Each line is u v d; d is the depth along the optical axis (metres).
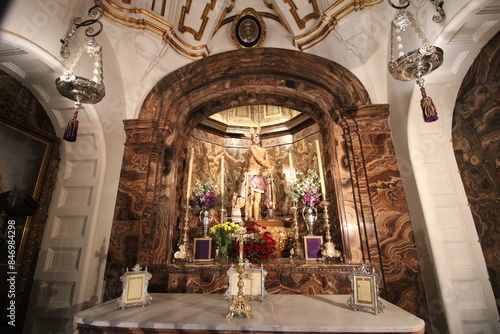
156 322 1.79
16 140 2.92
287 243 4.21
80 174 3.38
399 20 2.32
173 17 3.83
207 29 4.11
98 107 3.33
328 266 2.87
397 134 3.17
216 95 3.99
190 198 4.33
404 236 2.88
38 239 3.12
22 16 2.41
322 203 3.40
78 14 3.00
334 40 3.67
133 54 3.73
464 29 2.34
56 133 3.46
